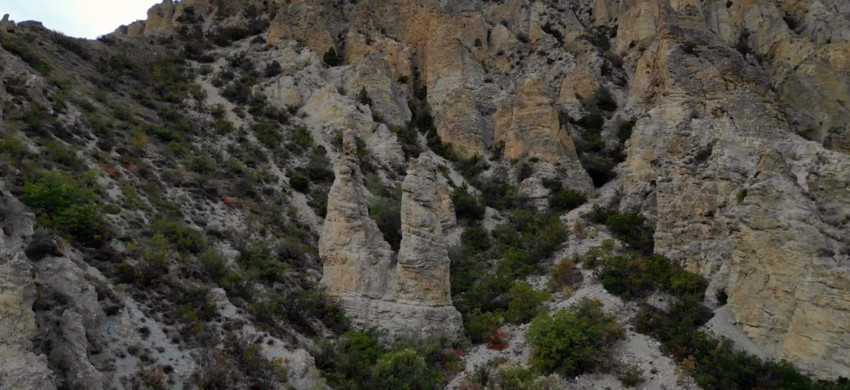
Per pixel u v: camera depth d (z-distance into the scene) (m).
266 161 44.41
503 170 47.06
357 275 30.36
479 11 67.44
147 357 20.14
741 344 25.89
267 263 31.59
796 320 24.92
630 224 36.16
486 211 42.81
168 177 35.50
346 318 29.20
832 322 24.06
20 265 17.14
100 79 45.94
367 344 27.09
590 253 34.50
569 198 42.44
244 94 52.31
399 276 30.34
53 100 35.31
